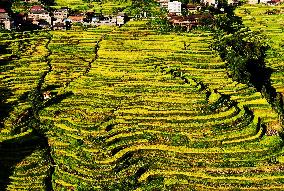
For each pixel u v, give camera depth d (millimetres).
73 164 78938
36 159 81062
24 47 127750
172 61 114250
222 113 90688
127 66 112125
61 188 74062
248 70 114312
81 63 116812
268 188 72875
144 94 98312
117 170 77250
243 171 77000
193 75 107312
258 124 89500
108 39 131250
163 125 87562
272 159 79688
